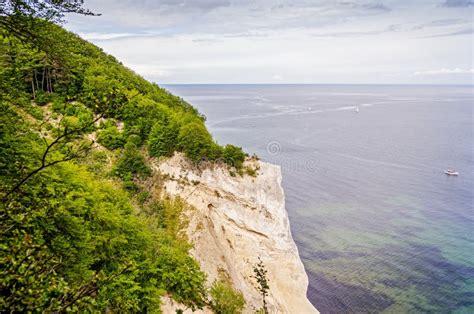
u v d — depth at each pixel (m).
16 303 5.45
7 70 9.62
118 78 53.38
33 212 7.58
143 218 31.48
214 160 41.03
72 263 13.57
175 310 21.91
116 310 15.48
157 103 50.81
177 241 32.22
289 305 36.94
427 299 38.53
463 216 58.97
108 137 42.09
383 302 38.09
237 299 27.20
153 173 40.41
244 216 39.62
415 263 45.09
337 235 52.03
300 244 49.34
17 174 8.98
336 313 36.78
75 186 19.12
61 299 6.07
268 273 38.25
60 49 9.37
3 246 6.14
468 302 38.09
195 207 37.53
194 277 24.66
